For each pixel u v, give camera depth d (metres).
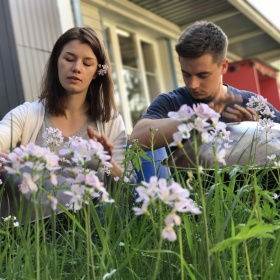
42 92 2.50
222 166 1.71
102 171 1.72
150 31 9.06
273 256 1.22
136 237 1.46
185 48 2.47
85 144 0.90
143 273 1.32
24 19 4.95
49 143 1.89
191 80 2.57
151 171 2.08
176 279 1.25
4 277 1.27
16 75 4.68
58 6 5.50
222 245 0.91
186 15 9.00
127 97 8.20
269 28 9.94
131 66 8.51
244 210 1.41
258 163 1.74
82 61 2.36
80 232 1.53
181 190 0.78
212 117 0.89
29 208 1.25
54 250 1.14
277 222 1.24
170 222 0.78
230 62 12.73
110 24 8.01
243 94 2.86
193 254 1.19
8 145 2.30
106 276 0.97
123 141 2.54
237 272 1.15
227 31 10.34
